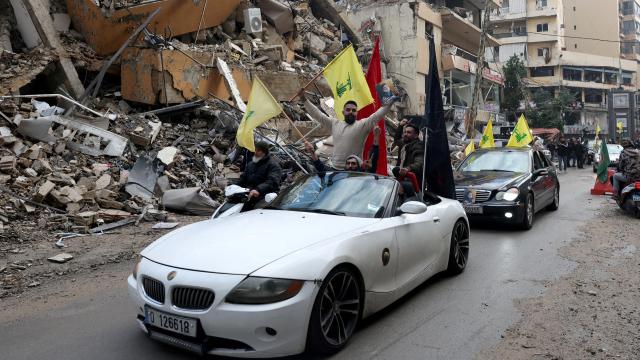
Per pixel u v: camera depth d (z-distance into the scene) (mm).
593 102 62656
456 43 39844
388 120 23750
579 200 13305
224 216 5121
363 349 3898
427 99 6621
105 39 15094
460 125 33125
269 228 4078
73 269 6371
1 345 4105
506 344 4043
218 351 3361
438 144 6586
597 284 5664
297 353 3445
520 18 60094
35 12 13820
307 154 13461
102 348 3986
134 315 4770
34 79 14070
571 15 71875
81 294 5469
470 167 10461
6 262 6434
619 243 7820
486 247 7656
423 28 31797
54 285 5805
